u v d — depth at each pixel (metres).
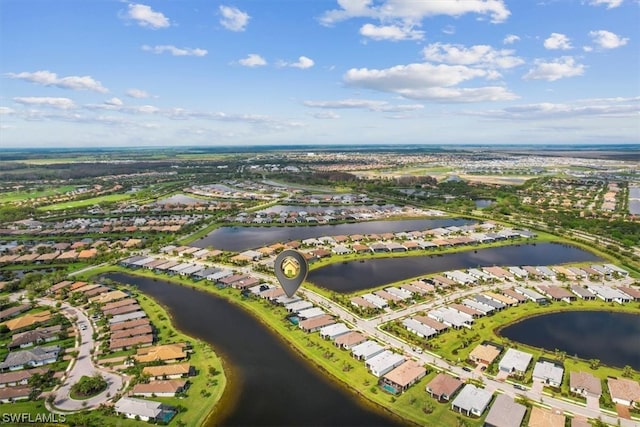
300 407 110.12
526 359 128.75
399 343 140.88
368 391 115.94
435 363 129.12
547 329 154.88
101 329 151.88
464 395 111.00
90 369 126.44
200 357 132.88
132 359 130.38
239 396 114.62
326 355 133.62
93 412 106.88
